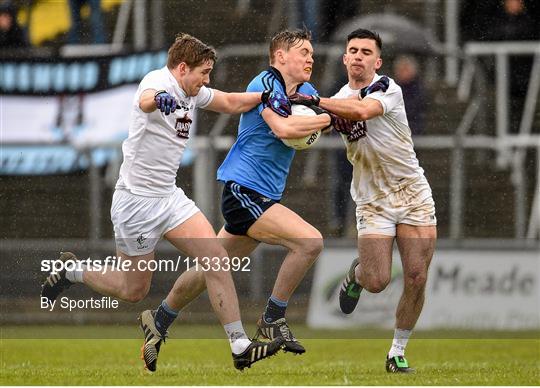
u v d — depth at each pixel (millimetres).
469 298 40250
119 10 47469
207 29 48594
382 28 44875
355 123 25234
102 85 45094
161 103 22312
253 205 24422
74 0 47250
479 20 47469
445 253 40406
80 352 33906
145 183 24031
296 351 24469
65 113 45031
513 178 44219
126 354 33219
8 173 43938
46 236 44344
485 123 46531
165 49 45094
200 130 44219
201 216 24234
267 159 24531
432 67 46938
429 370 26562
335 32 46188
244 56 47344
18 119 45062
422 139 41281
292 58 24656
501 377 24188
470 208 44469
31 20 47062
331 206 41781
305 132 23859
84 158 43906
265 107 24172
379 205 25781
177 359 31656
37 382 22797
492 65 46969
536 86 46438
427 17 48156
